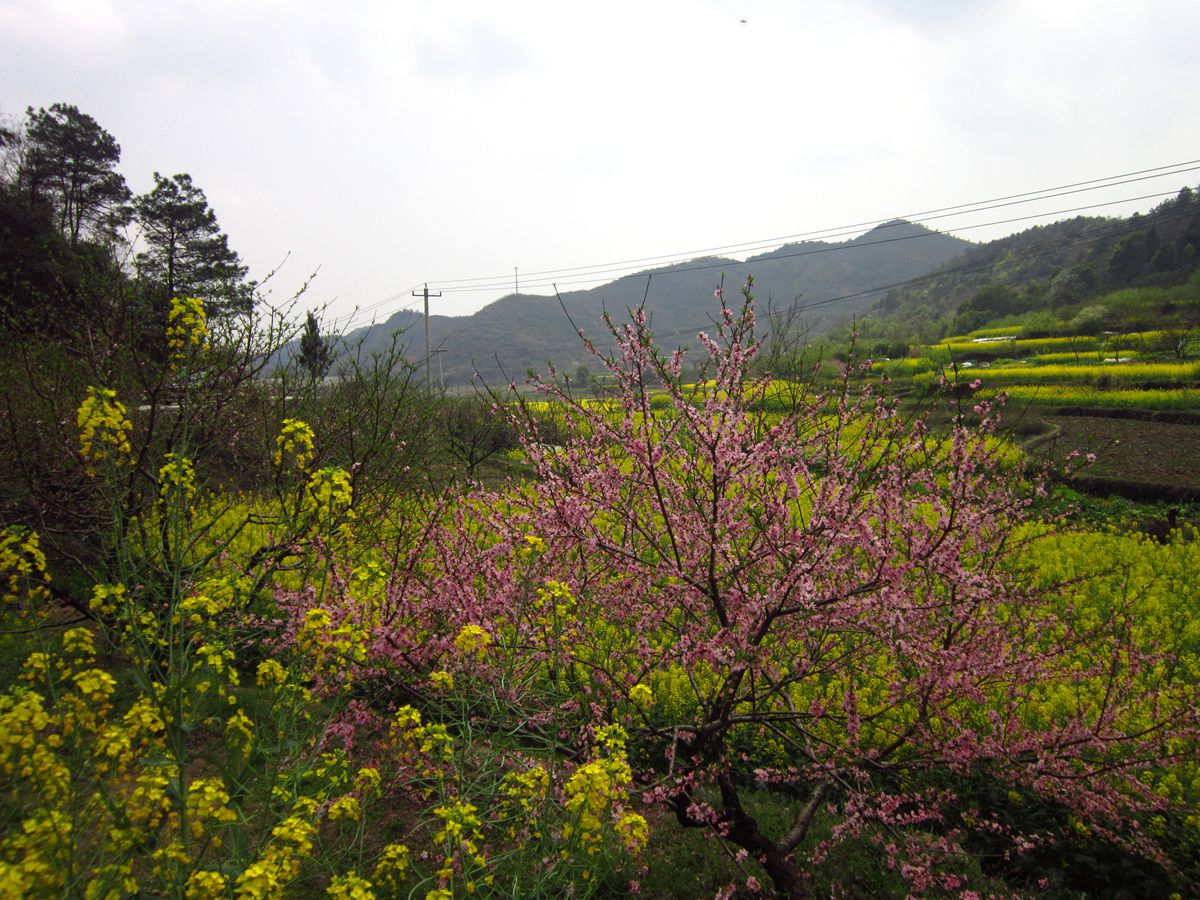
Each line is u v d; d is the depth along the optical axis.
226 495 7.34
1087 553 10.86
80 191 28.08
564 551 4.70
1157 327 43.81
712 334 4.19
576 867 3.37
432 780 4.14
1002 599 4.00
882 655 4.62
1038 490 4.77
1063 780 4.02
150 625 3.93
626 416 4.36
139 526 5.25
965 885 4.10
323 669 4.25
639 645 4.65
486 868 3.51
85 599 6.61
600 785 2.89
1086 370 30.20
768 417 6.10
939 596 4.12
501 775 4.16
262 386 7.85
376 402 7.90
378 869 3.15
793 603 3.93
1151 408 23.59
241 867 2.81
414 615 4.89
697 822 4.36
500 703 4.26
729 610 4.05
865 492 4.03
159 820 2.67
